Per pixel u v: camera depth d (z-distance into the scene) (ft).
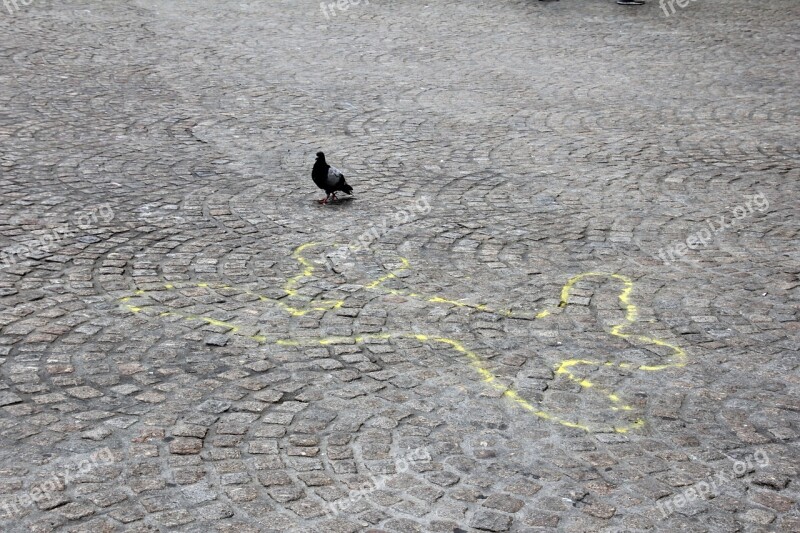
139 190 34.99
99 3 70.69
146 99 47.47
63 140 40.37
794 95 52.49
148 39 60.49
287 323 25.23
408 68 56.49
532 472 18.88
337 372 22.70
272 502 17.67
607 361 23.61
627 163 40.11
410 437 20.02
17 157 37.78
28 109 44.45
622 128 45.55
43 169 36.63
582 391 22.13
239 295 26.86
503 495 18.10
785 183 37.68
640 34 67.82
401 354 23.70
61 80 49.75
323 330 24.89
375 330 24.97
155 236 30.78
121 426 20.07
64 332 24.16
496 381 22.49
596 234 32.14
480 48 62.28
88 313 25.30
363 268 28.96
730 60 60.59
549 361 23.53
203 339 24.13
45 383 21.68
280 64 56.18
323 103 48.52
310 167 38.60
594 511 17.69
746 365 23.49
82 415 20.44
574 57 60.49
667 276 28.84
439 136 43.57
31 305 25.55
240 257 29.48
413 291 27.48
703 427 20.71
